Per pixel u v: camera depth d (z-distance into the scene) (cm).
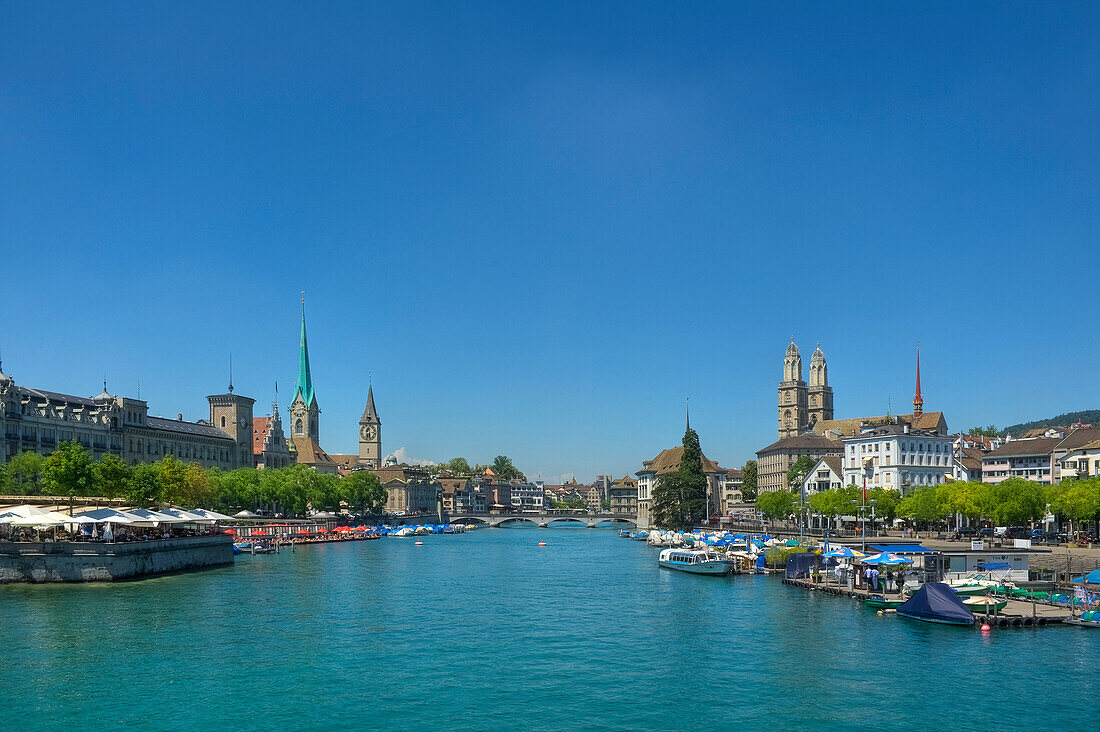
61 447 15575
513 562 15425
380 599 9681
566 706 5259
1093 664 6219
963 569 9831
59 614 8031
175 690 5497
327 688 5606
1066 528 15838
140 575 11150
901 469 19450
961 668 6122
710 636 7394
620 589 10900
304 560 15125
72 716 4953
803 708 5225
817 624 7862
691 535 18775
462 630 7694
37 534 11262
